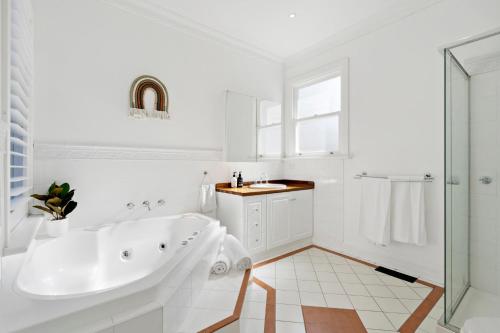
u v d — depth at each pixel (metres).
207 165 2.97
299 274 2.46
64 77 2.08
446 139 1.67
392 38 2.57
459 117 1.83
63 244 1.88
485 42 1.92
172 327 1.31
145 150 2.50
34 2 1.96
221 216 2.92
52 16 2.03
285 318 1.77
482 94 1.92
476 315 1.66
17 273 1.20
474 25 2.04
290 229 3.06
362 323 1.71
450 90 1.71
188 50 2.80
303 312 1.84
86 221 2.19
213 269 2.10
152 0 2.42
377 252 2.70
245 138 3.33
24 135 1.70
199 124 2.90
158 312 1.14
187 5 2.50
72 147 2.12
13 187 1.65
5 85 1.20
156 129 2.58
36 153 1.97
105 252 2.10
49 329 0.91
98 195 2.25
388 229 2.42
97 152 2.24
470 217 1.98
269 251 2.88
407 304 1.93
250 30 2.97
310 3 2.47
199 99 2.90
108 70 2.29
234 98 3.20
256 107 3.45
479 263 1.94
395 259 2.55
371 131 2.74
